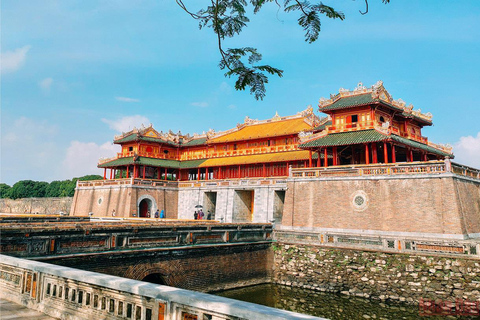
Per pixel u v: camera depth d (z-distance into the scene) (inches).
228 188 2327.8
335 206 1598.2
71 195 4790.8
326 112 1930.4
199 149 3127.5
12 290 512.1
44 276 463.5
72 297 422.0
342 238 1363.2
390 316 1092.5
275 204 2134.6
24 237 760.3
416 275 1184.2
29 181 5142.7
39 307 456.1
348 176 1589.6
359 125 1798.7
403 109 1953.7
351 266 1320.1
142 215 2608.3
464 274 1099.9
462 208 1337.4
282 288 1414.9
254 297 1286.9
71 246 853.2
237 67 327.6
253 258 1438.2
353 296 1289.4
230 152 2869.1
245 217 2363.4
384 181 1488.7
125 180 2497.5
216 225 1282.0
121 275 956.6
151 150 3048.7
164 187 2593.5
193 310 306.8
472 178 1505.9
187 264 1159.0
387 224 1440.7
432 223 1336.1
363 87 1866.4
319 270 1389.0
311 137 1888.5
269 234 1537.9
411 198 1407.5
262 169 2618.1
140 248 1016.2
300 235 1476.4
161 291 330.0
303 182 1728.6
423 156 2062.0
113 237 948.6
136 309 351.9
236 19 328.8
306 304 1219.9
